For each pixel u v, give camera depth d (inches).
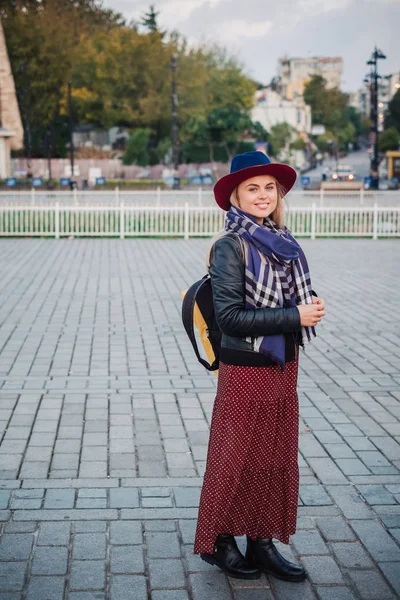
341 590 122.8
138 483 166.2
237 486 121.0
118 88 2728.8
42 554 132.7
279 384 119.6
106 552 134.0
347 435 200.2
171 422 210.7
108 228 840.9
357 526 145.6
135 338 322.3
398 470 175.3
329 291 460.1
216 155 2817.4
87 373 263.6
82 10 3676.2
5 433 199.9
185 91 2731.3
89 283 480.4
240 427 119.0
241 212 119.4
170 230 837.2
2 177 2001.7
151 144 2861.7
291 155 3312.0
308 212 841.5
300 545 137.9
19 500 155.3
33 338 319.3
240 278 115.6
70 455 184.1
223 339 120.3
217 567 129.8
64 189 1706.4
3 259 607.8
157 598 119.9
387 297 438.0
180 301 416.5
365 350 303.6
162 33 2805.1
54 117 2751.0
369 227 844.6
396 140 3528.5
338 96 5044.3
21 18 2684.5
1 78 2183.8
